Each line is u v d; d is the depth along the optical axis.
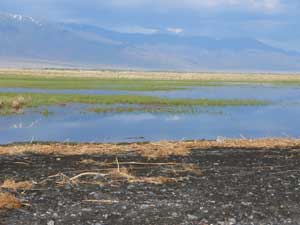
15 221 14.35
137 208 15.82
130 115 50.31
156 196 17.14
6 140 33.59
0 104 50.81
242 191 18.09
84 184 18.45
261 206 16.41
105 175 19.86
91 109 53.59
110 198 16.75
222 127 42.88
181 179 19.62
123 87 92.88
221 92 89.62
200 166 22.30
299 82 150.25
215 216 15.35
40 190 17.52
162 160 23.50
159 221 14.79
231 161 23.62
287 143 29.84
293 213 15.85
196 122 46.06
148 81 122.81
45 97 61.44
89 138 35.59
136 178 19.52
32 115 47.09
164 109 56.03
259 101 68.62
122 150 26.22
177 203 16.42
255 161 23.77
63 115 48.28
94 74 178.88
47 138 35.12
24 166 21.59
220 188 18.44
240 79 169.00
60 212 15.25
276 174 20.94
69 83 99.44
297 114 55.34
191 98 69.50
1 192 16.98
